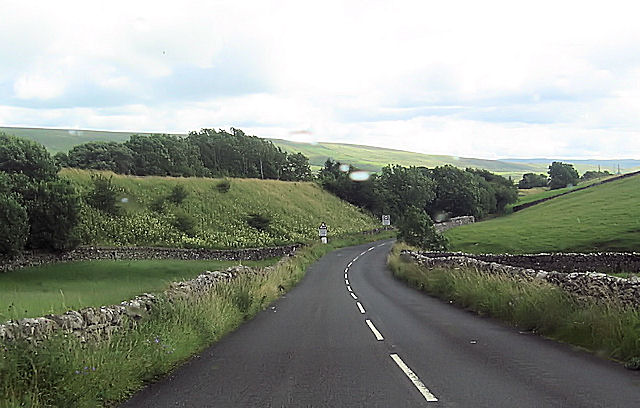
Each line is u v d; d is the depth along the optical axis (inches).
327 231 3110.2
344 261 1994.3
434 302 812.0
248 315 677.3
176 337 433.7
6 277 1302.9
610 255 1278.3
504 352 416.8
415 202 4328.3
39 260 1533.0
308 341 500.1
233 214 2687.0
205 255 1900.8
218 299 604.4
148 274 1444.4
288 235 2696.9
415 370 364.8
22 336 293.9
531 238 2326.5
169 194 2591.0
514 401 282.2
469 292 743.7
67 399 271.6
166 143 4562.0
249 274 914.7
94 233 1935.3
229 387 332.8
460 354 415.5
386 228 4010.8
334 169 5073.8
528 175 7406.5
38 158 2055.9
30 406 249.4
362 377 350.0
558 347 433.4
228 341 505.7
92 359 310.8
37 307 600.1
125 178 2591.0
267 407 286.7
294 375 362.0
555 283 592.7
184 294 552.7
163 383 346.3
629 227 2272.4
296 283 1229.1
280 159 5831.7
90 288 1067.9
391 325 588.4
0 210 1395.2
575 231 2373.3
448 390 309.1
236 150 5546.3
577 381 320.2
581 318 462.6
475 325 569.6
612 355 388.2
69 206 1617.9
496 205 4854.8
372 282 1224.8
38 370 272.8
